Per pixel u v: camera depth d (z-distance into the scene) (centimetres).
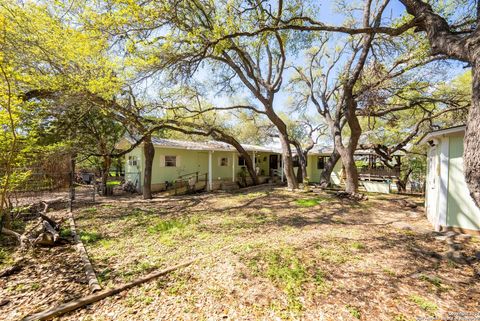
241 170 1725
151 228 543
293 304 245
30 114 558
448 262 337
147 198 992
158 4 387
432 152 588
